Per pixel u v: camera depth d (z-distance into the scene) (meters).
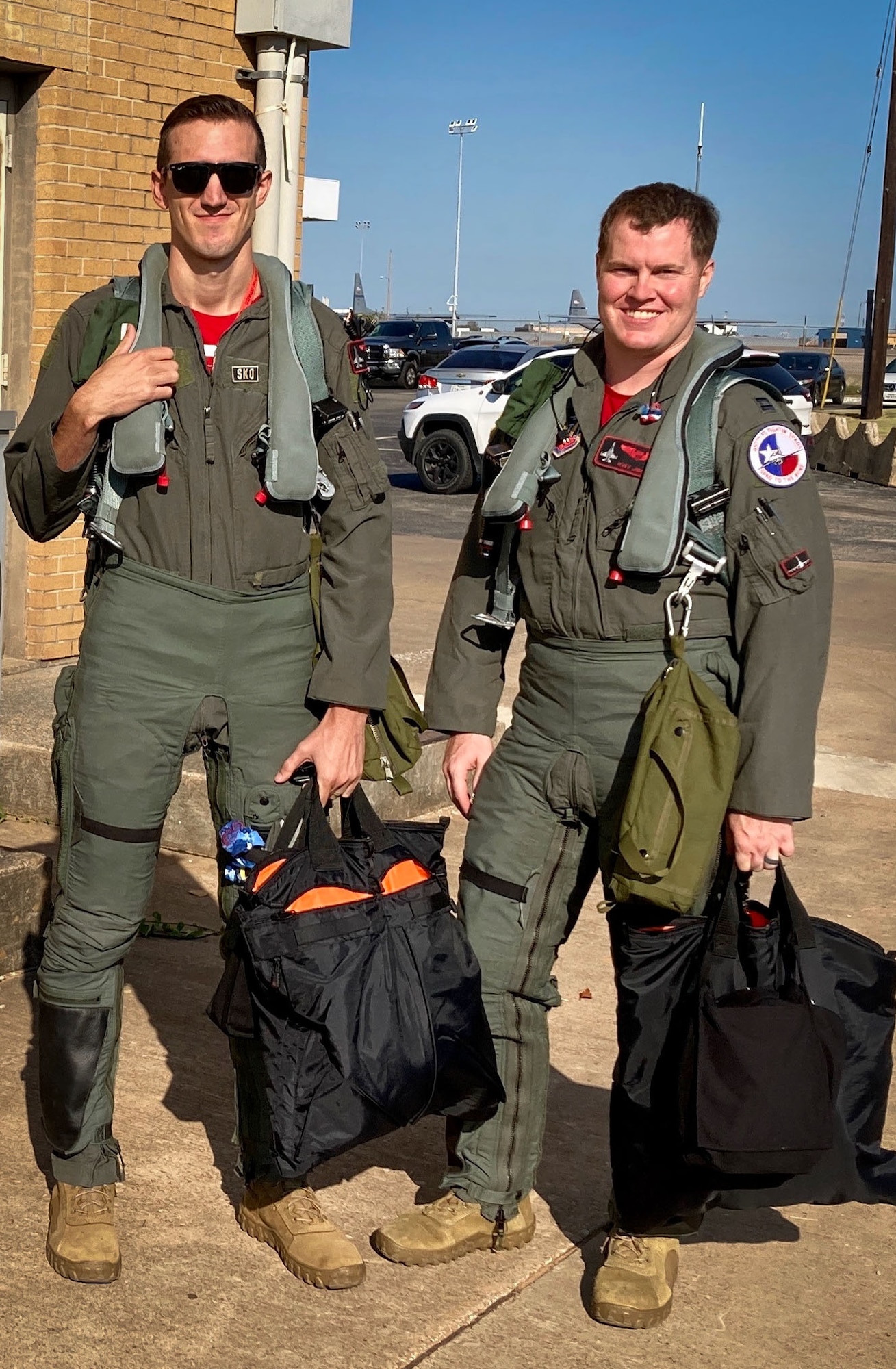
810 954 2.84
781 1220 3.34
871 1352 2.88
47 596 7.15
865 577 12.76
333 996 2.72
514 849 2.97
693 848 2.64
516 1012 3.03
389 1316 2.88
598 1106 3.79
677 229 2.70
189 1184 3.31
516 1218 3.11
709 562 2.72
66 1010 2.94
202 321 2.82
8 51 6.59
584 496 2.82
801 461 2.69
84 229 7.08
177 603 2.83
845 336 71.94
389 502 2.93
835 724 7.78
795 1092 2.65
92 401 2.69
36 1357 2.69
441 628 3.18
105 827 2.87
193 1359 2.71
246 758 2.92
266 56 7.57
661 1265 2.95
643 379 2.83
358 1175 3.41
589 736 2.85
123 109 7.15
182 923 4.80
